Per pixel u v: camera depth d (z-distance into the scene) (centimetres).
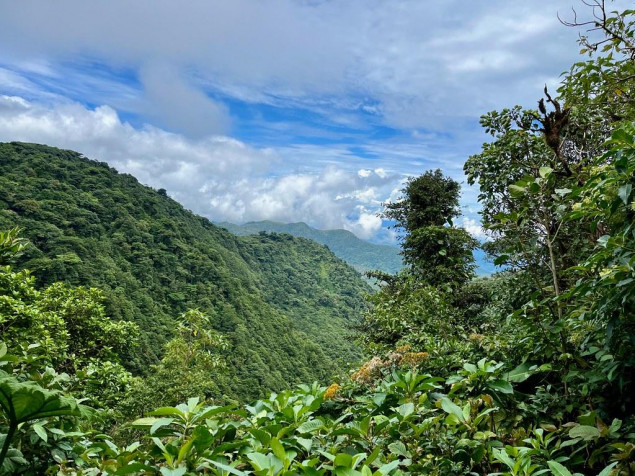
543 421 225
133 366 2636
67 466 165
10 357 167
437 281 1012
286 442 175
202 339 1092
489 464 192
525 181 281
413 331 580
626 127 225
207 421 175
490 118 617
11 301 682
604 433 177
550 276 451
